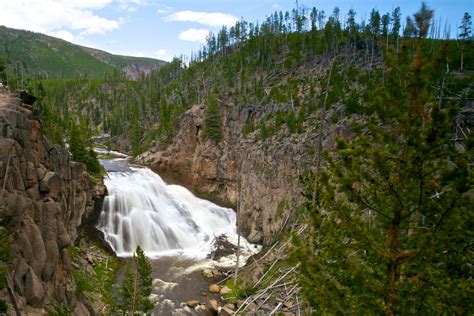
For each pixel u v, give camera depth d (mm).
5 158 23094
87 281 34938
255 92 79812
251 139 63406
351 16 102125
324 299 10531
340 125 46188
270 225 46719
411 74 9281
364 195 10609
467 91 44312
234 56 118938
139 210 53438
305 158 45594
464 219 9359
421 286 9781
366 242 10445
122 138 109688
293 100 66000
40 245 23906
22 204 22984
